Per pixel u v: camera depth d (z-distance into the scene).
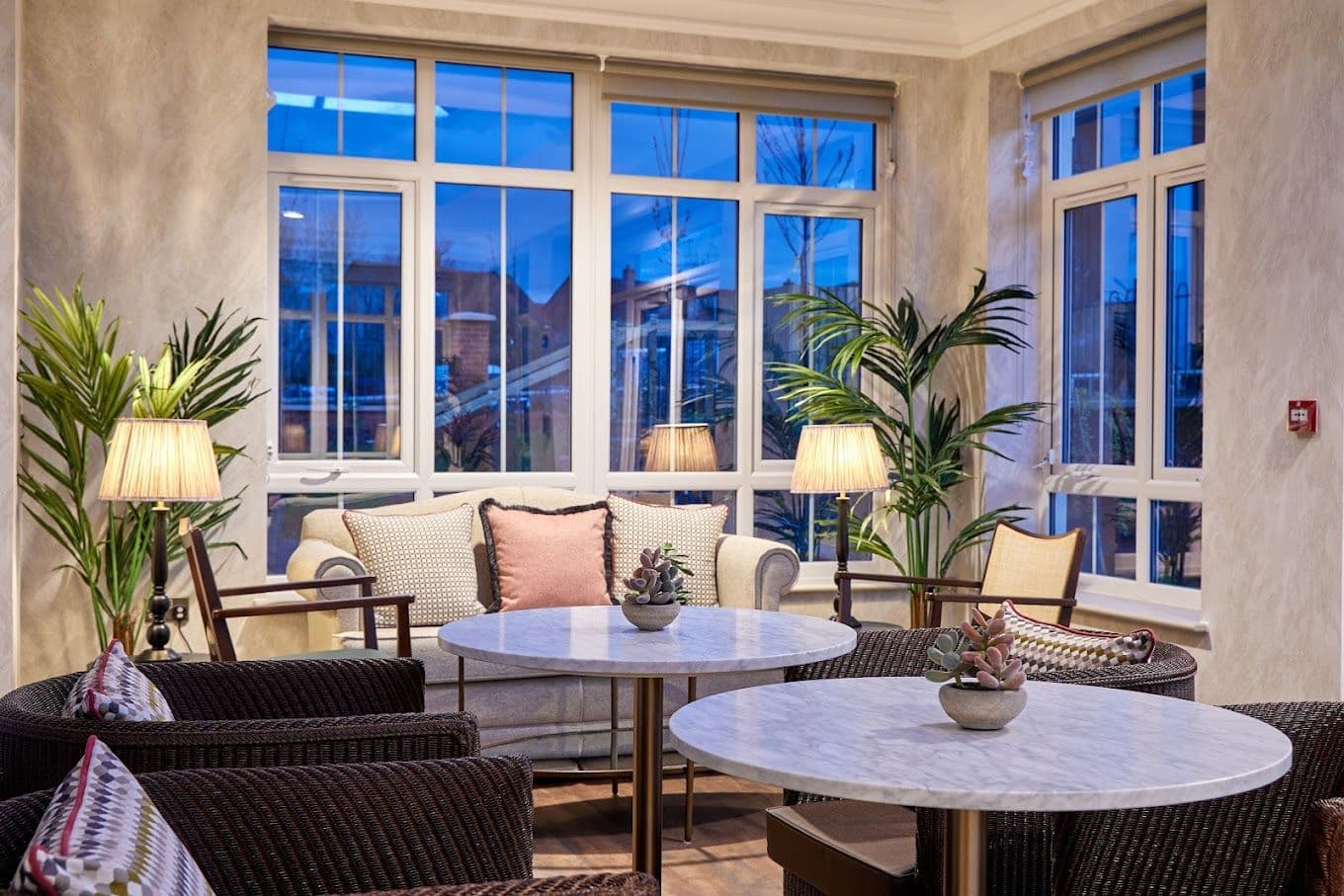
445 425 5.89
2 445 4.59
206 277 5.30
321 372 5.71
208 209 5.30
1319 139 4.55
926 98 6.40
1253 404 4.80
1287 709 2.25
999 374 6.30
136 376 5.18
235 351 5.32
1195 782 1.68
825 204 6.44
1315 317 4.56
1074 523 6.19
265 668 2.71
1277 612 4.71
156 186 5.24
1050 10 5.84
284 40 5.59
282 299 5.66
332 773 1.81
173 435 4.40
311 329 5.70
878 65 6.30
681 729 1.99
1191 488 5.48
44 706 2.28
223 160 5.32
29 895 1.21
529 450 6.03
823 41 6.19
